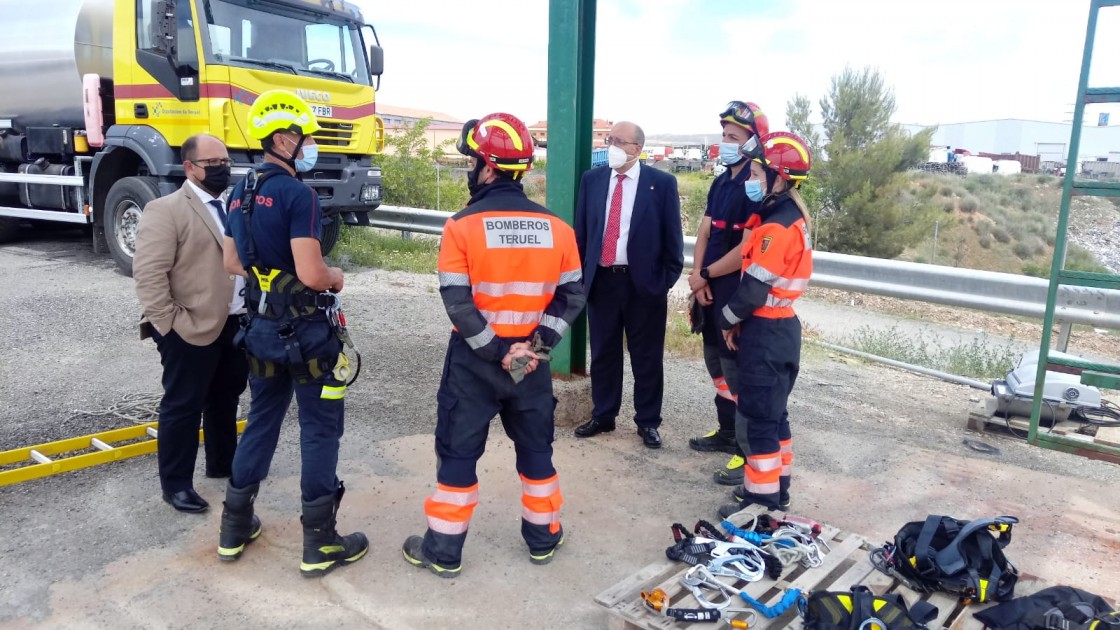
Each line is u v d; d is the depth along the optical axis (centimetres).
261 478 317
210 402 380
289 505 369
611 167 431
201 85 762
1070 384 477
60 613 280
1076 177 402
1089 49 385
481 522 358
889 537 354
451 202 1697
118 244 861
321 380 301
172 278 333
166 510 358
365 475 402
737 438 364
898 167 1739
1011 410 496
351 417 483
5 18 952
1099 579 324
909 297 664
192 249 332
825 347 721
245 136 783
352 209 919
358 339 657
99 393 506
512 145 288
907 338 793
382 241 1151
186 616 280
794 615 277
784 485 378
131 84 812
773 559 294
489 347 287
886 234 1686
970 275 624
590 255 434
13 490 371
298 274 290
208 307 336
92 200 897
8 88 960
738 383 359
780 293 344
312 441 302
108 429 448
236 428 404
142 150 810
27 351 589
